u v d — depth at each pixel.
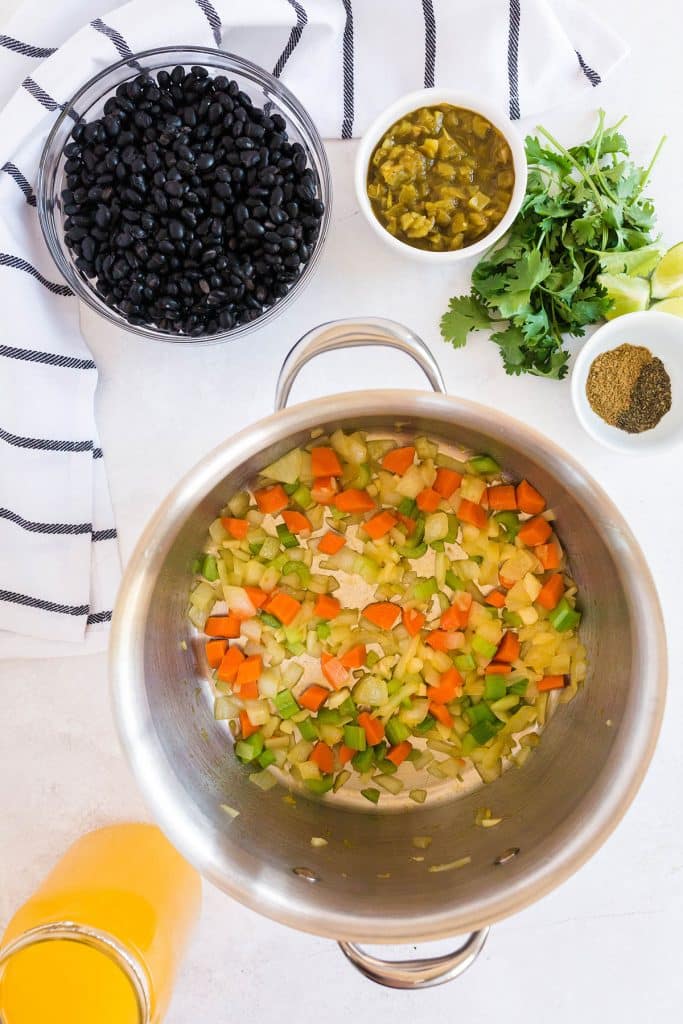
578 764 0.68
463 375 0.75
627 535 0.63
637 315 0.70
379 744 0.74
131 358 0.75
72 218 0.70
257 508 0.74
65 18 0.71
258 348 0.75
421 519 0.73
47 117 0.71
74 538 0.75
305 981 0.78
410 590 0.74
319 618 0.74
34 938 0.68
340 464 0.72
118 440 0.75
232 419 0.75
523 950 0.78
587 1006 0.78
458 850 0.71
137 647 0.63
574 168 0.72
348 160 0.75
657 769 0.77
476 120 0.69
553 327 0.72
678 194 0.74
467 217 0.69
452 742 0.74
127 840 0.74
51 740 0.77
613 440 0.73
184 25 0.70
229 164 0.69
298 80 0.73
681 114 0.74
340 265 0.74
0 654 0.76
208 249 0.69
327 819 0.74
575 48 0.72
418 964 0.65
